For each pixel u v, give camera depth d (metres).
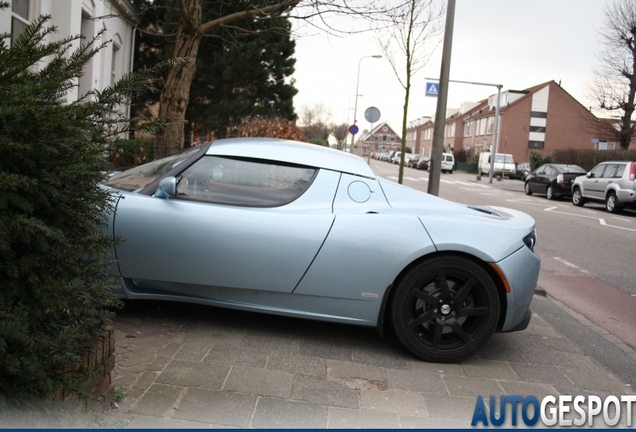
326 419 2.99
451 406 3.27
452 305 3.87
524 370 3.94
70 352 2.16
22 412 1.96
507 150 62.00
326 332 4.32
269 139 4.54
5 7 2.05
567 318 5.54
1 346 1.85
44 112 1.96
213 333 4.09
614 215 17.59
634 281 7.73
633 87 28.58
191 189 4.12
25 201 1.94
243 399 3.13
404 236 3.87
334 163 4.25
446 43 8.69
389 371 3.70
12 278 2.04
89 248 2.29
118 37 15.68
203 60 20.31
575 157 33.28
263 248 3.90
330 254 3.88
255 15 8.30
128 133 2.56
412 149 106.62
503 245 3.90
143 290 4.09
